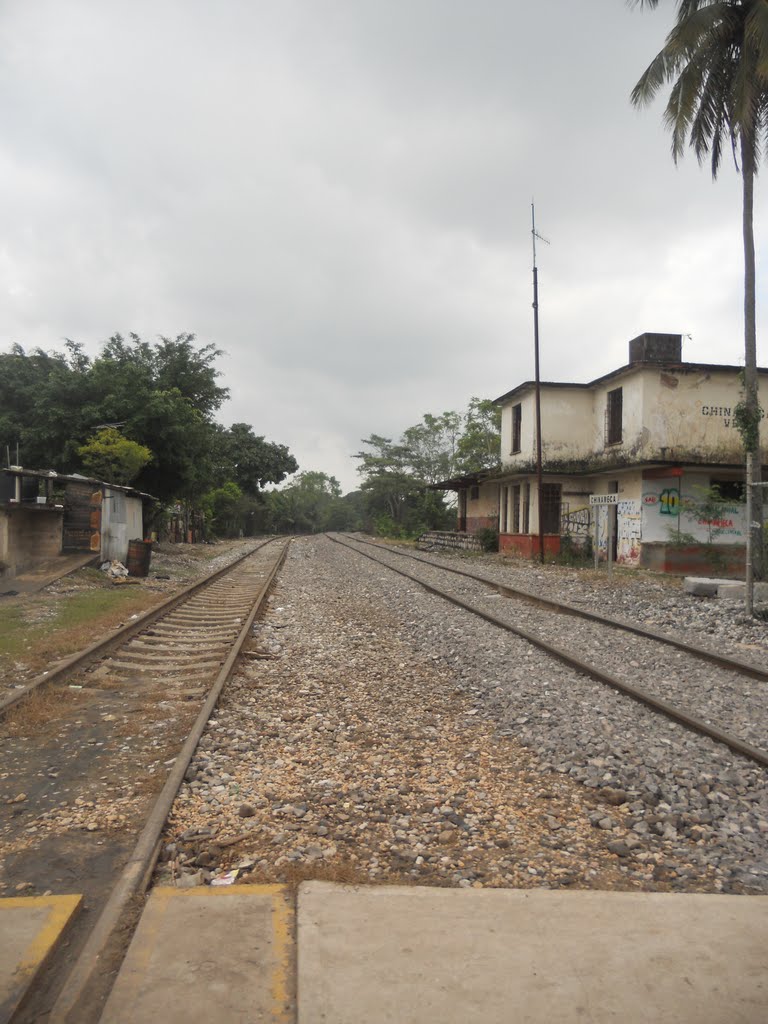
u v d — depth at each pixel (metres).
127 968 2.71
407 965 2.73
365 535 60.53
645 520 22.98
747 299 16.20
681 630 11.63
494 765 5.42
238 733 5.97
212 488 49.81
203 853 3.81
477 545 32.12
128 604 13.36
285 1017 2.48
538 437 24.64
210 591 16.44
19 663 8.28
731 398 23.02
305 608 13.97
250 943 2.89
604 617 11.75
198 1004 2.52
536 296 24.69
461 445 47.97
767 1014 2.51
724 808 4.66
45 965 2.77
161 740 5.82
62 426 23.59
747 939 2.96
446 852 3.98
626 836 4.25
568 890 3.36
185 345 30.39
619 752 5.51
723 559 21.77
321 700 7.20
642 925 3.04
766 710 6.85
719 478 23.23
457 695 7.49
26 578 15.39
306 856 3.86
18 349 26.66
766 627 11.63
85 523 18.64
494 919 3.07
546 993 2.59
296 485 103.62
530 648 9.37
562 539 26.34
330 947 2.83
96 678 7.72
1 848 3.92
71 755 5.47
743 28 15.09
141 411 24.25
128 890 3.33
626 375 23.84
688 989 2.63
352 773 5.16
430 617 12.05
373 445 64.69
